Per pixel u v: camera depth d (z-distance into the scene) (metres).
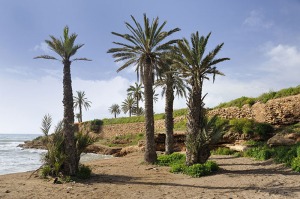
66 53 15.55
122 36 22.19
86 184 13.04
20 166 26.86
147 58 22.12
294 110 23.47
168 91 26.16
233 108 29.67
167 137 26.06
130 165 21.38
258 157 19.06
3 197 9.85
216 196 9.58
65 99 15.41
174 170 16.70
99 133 62.41
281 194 9.12
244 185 11.22
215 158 21.77
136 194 10.59
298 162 13.77
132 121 57.12
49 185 12.67
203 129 16.47
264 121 25.70
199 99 17.12
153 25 22.14
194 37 17.55
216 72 17.17
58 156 14.66
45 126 15.34
